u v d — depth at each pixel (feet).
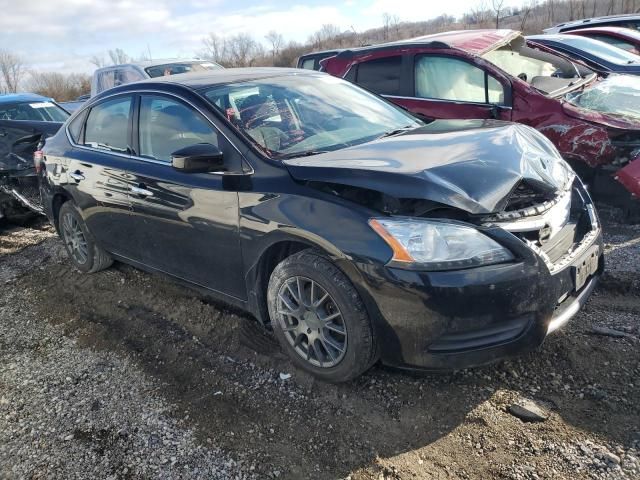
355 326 8.90
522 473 7.56
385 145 10.59
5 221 22.66
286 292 9.93
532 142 11.04
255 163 10.27
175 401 9.86
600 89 18.70
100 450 8.82
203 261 11.43
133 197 12.60
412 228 8.39
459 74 18.95
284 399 9.59
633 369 9.36
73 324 13.24
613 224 16.14
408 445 8.31
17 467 8.64
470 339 8.48
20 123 21.75
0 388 10.85
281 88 12.63
